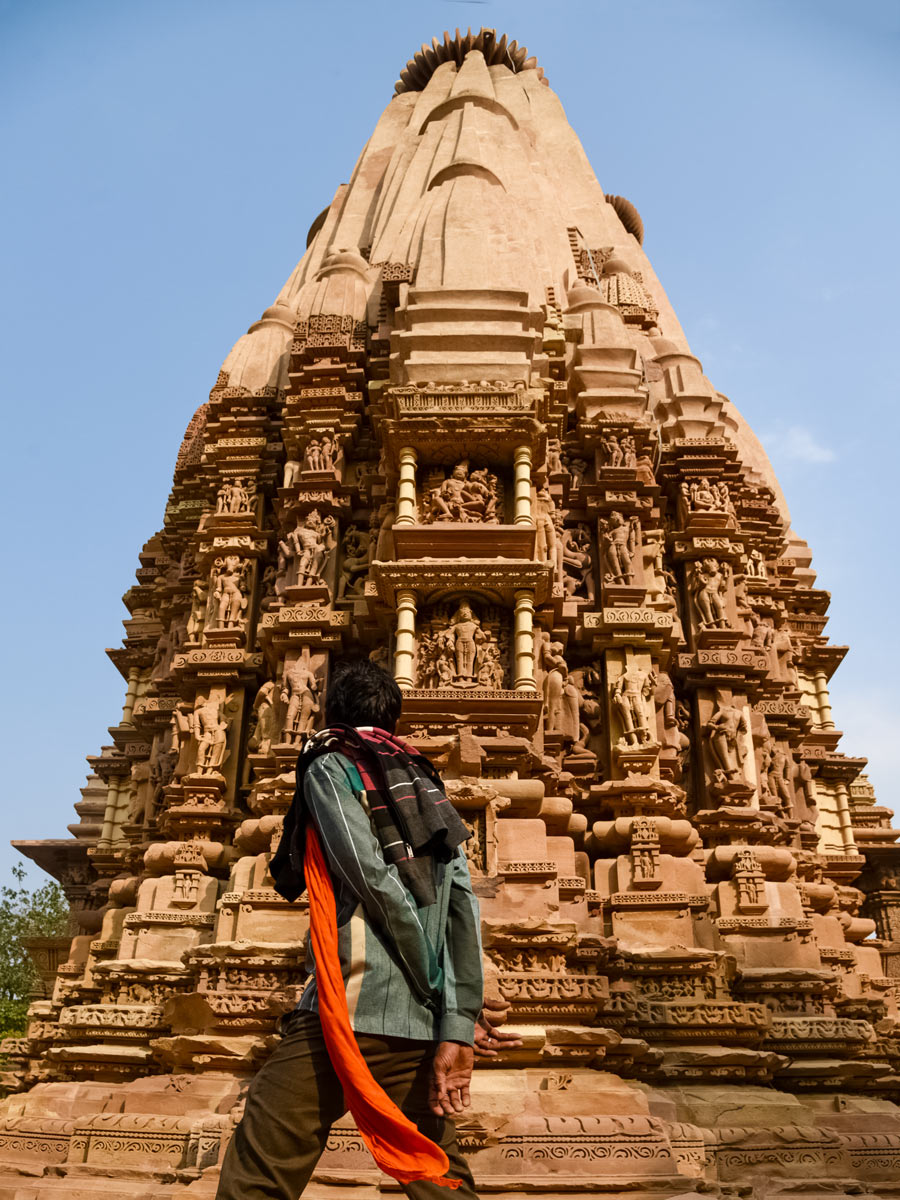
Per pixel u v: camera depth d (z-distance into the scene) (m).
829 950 13.41
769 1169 8.02
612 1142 6.75
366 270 17.30
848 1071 10.49
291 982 9.42
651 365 17.31
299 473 14.56
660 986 10.44
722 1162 7.99
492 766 10.96
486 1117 6.73
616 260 19.62
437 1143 2.95
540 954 8.85
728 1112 8.73
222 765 13.48
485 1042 3.25
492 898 9.18
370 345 15.58
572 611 13.18
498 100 21.11
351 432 14.79
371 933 2.99
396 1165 2.67
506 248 14.23
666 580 15.05
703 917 11.43
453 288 13.09
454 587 11.82
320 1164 6.50
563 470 14.41
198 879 12.16
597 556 14.19
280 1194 2.78
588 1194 6.39
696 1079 9.55
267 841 11.30
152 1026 10.46
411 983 2.97
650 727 12.62
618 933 11.00
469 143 17.02
